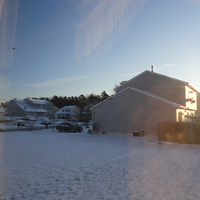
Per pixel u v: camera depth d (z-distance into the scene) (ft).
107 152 37.81
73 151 38.60
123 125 73.20
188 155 35.70
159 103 65.67
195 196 16.67
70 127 91.91
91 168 25.36
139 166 26.76
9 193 16.70
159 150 41.32
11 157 31.55
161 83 78.43
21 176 21.43
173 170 24.95
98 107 80.53
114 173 23.18
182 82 73.67
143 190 17.87
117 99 75.72
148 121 67.56
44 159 30.55
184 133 51.03
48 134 77.30
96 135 73.20
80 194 16.79
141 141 55.98
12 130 95.86
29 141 54.34
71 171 23.80
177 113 64.13
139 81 83.46
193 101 79.56
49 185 18.85
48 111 229.45
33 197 16.03
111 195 16.66
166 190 17.94
